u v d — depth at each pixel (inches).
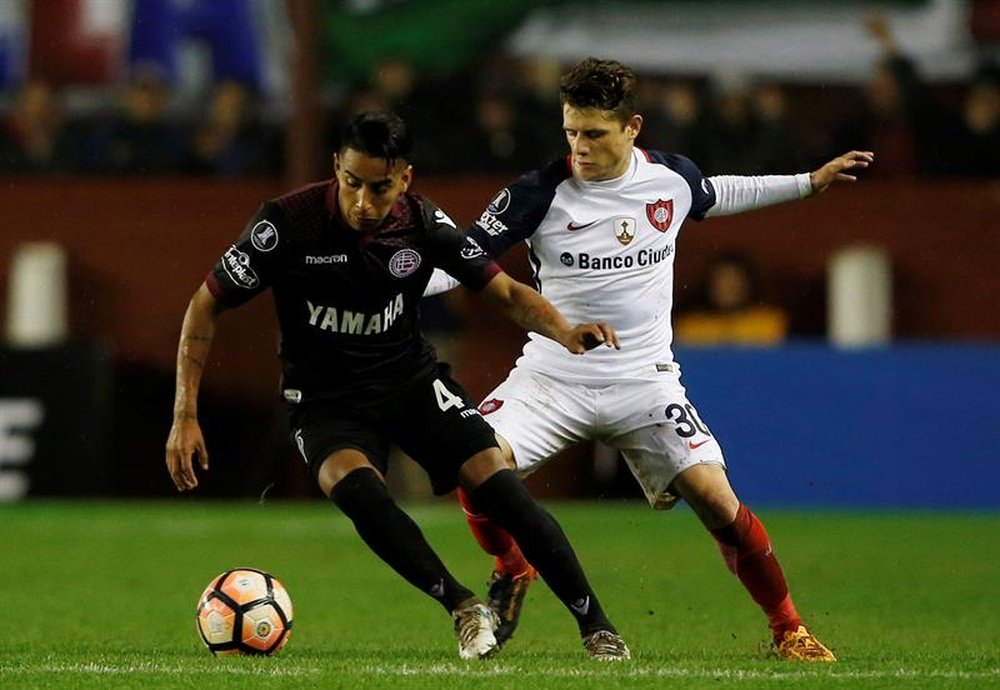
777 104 2508.6
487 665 902.4
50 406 2313.0
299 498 2429.9
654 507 1034.7
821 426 2209.6
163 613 1264.8
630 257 1024.2
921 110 2524.6
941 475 2212.1
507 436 1016.9
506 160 2539.4
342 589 1430.9
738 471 2213.3
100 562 1644.9
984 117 2527.1
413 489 2372.0
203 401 2456.9
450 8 2613.2
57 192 2554.1
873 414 2210.9
